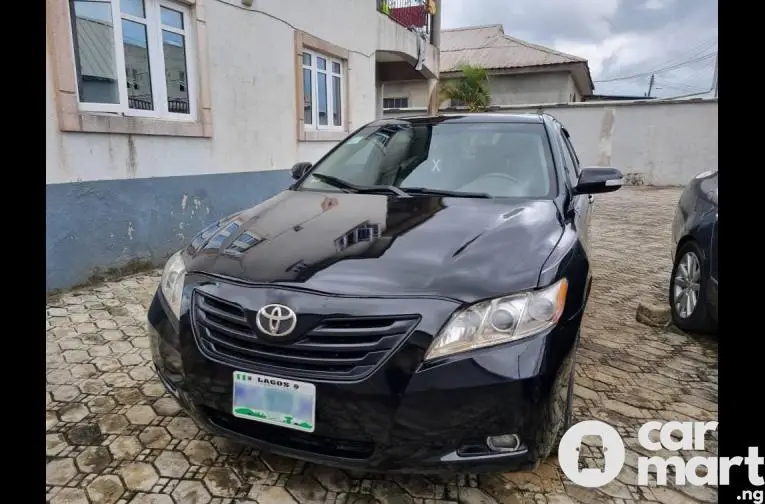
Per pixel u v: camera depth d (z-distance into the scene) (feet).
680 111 47.75
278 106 22.75
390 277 5.90
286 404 5.71
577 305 6.35
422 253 6.36
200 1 18.07
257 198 21.88
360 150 10.72
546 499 6.58
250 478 6.87
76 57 14.51
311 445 5.85
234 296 6.12
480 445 5.59
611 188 9.12
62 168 14.03
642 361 10.72
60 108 13.74
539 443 5.70
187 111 18.37
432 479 6.90
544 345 5.73
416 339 5.50
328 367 5.62
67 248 14.39
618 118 49.83
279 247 6.81
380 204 8.36
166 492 6.59
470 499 6.55
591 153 51.37
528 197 8.62
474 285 5.80
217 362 6.04
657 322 12.57
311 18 24.66
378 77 43.04
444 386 5.41
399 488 6.72
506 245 6.55
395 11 39.81
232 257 6.77
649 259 20.38
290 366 5.73
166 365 6.70
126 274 16.22
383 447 5.54
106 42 15.29
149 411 8.43
